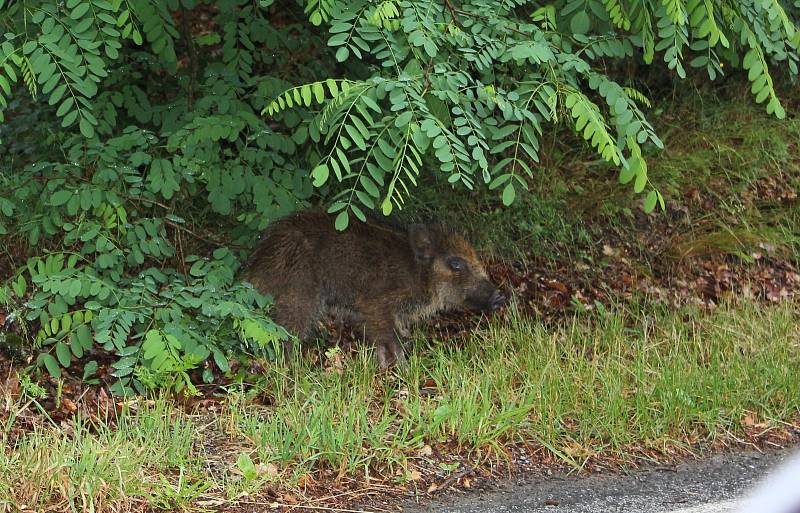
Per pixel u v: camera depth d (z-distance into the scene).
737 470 8.41
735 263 13.52
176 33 10.09
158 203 10.47
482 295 10.63
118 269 9.70
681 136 14.95
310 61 11.95
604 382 9.50
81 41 8.81
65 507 6.98
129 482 7.21
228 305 9.08
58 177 9.89
